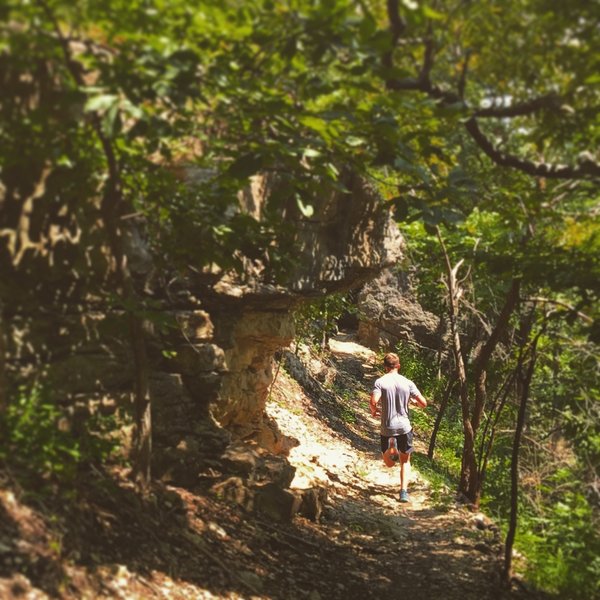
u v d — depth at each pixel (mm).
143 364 5551
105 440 5438
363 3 5289
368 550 7113
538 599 6711
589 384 9188
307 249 7738
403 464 9352
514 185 6633
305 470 8883
